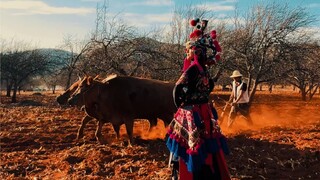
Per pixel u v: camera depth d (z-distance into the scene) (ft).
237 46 87.76
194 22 16.92
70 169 26.89
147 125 47.85
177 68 87.81
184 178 15.72
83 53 89.35
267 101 111.96
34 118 55.83
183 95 15.90
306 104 98.48
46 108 76.64
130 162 28.30
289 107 86.94
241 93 43.06
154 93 36.88
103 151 31.48
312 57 98.22
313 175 24.36
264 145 32.99
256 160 27.91
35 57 138.10
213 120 16.19
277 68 87.97
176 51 92.63
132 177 24.91
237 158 28.63
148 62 86.22
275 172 25.04
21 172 26.96
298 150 30.32
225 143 16.42
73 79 121.19
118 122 36.09
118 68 82.58
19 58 135.64
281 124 48.55
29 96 155.22
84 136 39.60
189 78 15.90
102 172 26.13
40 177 25.52
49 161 29.60
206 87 16.35
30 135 40.32
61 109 72.33
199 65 16.19
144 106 36.55
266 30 84.69
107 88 35.94
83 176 25.17
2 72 133.80
